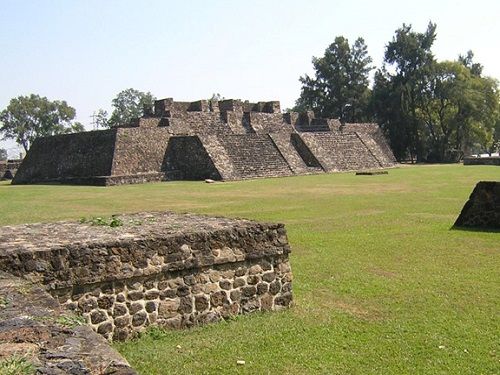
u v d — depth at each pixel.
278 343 5.81
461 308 7.03
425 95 63.12
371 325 6.42
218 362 5.30
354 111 72.00
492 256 10.08
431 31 62.41
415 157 64.56
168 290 6.28
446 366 5.20
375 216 15.88
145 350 5.62
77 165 38.78
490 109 63.44
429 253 10.49
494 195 13.08
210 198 22.47
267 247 6.95
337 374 5.04
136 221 7.63
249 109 54.50
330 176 37.38
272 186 28.94
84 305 5.84
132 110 101.25
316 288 8.12
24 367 2.96
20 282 4.89
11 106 85.44
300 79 74.00
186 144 39.03
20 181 42.12
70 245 5.84
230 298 6.68
